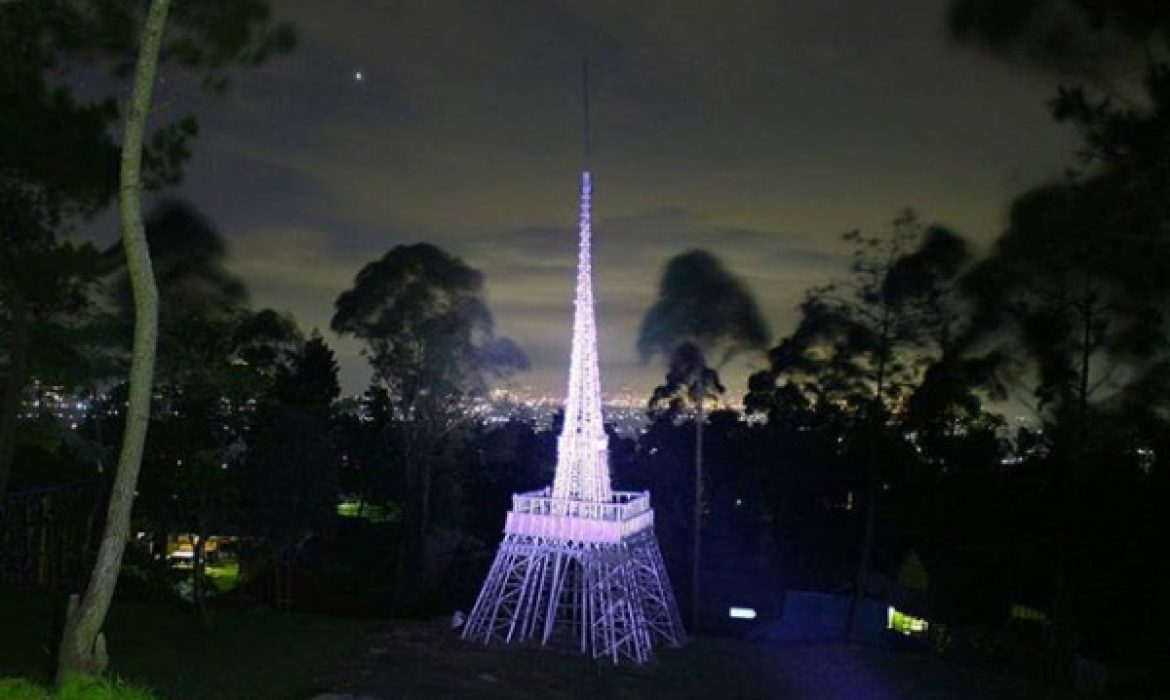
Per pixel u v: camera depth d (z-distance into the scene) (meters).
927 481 47.28
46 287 21.41
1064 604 31.25
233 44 16.62
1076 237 19.89
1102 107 17.72
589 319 31.22
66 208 21.05
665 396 42.75
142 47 15.48
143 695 15.62
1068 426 28.36
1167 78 17.08
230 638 24.31
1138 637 32.12
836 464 53.09
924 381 34.38
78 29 17.83
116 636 22.42
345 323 47.44
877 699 23.77
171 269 30.06
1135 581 33.72
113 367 27.27
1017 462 42.62
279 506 34.47
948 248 32.41
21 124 19.28
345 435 56.53
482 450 58.44
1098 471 33.00
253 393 33.41
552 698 22.81
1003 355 29.91
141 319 15.74
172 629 24.09
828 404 41.75
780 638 38.38
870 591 41.31
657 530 52.91
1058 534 32.94
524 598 32.19
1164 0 16.55
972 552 40.72
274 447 34.56
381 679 22.94
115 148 20.28
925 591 40.28
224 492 31.06
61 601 24.23
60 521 32.31
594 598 28.56
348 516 57.16
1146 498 34.19
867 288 33.56
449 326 47.16
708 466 54.31
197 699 18.25
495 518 55.84
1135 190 18.03
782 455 54.41
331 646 25.81
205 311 31.47
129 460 15.65
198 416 31.86
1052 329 26.98
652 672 26.34
